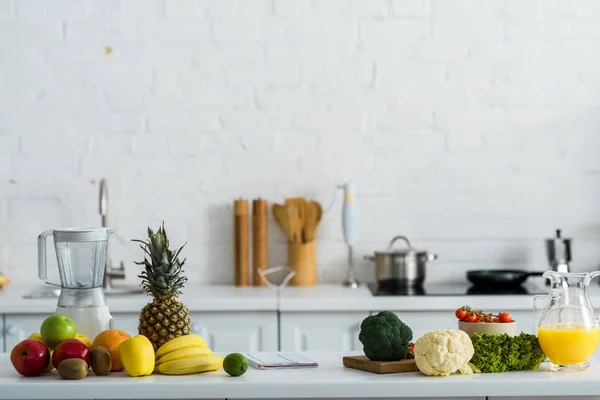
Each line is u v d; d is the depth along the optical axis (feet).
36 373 9.23
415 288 15.26
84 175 16.03
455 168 16.12
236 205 15.78
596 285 15.51
